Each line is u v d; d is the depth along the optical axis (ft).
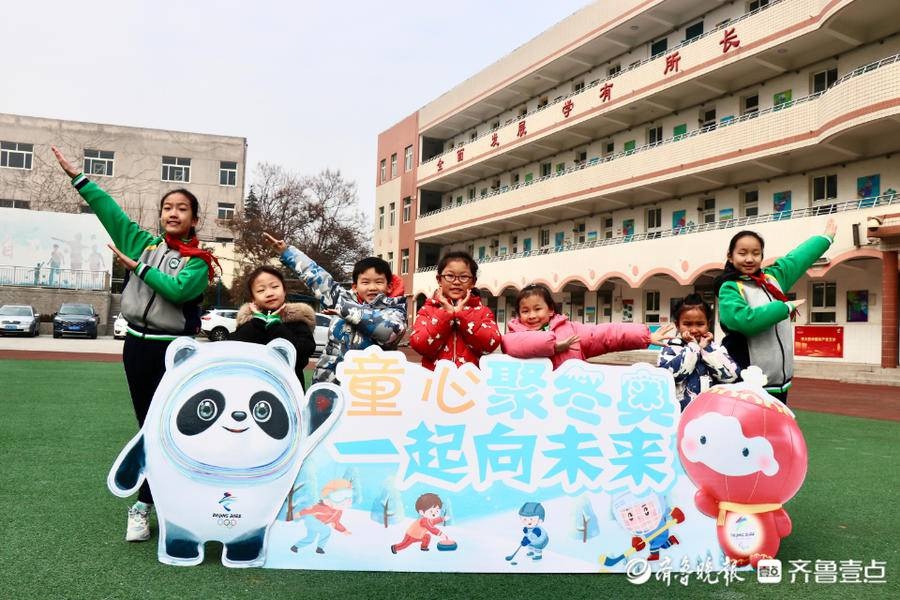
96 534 11.25
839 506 14.73
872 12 55.88
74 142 149.28
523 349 12.08
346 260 135.44
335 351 12.80
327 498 10.11
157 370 11.60
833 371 56.70
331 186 133.18
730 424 10.46
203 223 154.81
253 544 9.93
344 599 8.89
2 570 9.55
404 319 12.94
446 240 124.47
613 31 82.74
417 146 126.82
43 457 16.85
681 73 71.67
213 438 9.92
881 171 57.36
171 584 9.22
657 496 10.69
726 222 69.21
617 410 10.93
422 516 10.19
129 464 9.94
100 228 111.14
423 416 10.48
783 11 61.16
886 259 53.42
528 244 104.06
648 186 77.00
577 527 10.41
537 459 10.59
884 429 27.04
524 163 104.78
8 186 145.48
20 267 107.14
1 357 50.39
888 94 50.29
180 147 154.92
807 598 9.54
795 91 64.80
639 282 75.10
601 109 82.58
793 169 64.69
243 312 12.86
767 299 12.87
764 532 10.57
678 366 12.28
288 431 10.12
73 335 91.71
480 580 9.82
